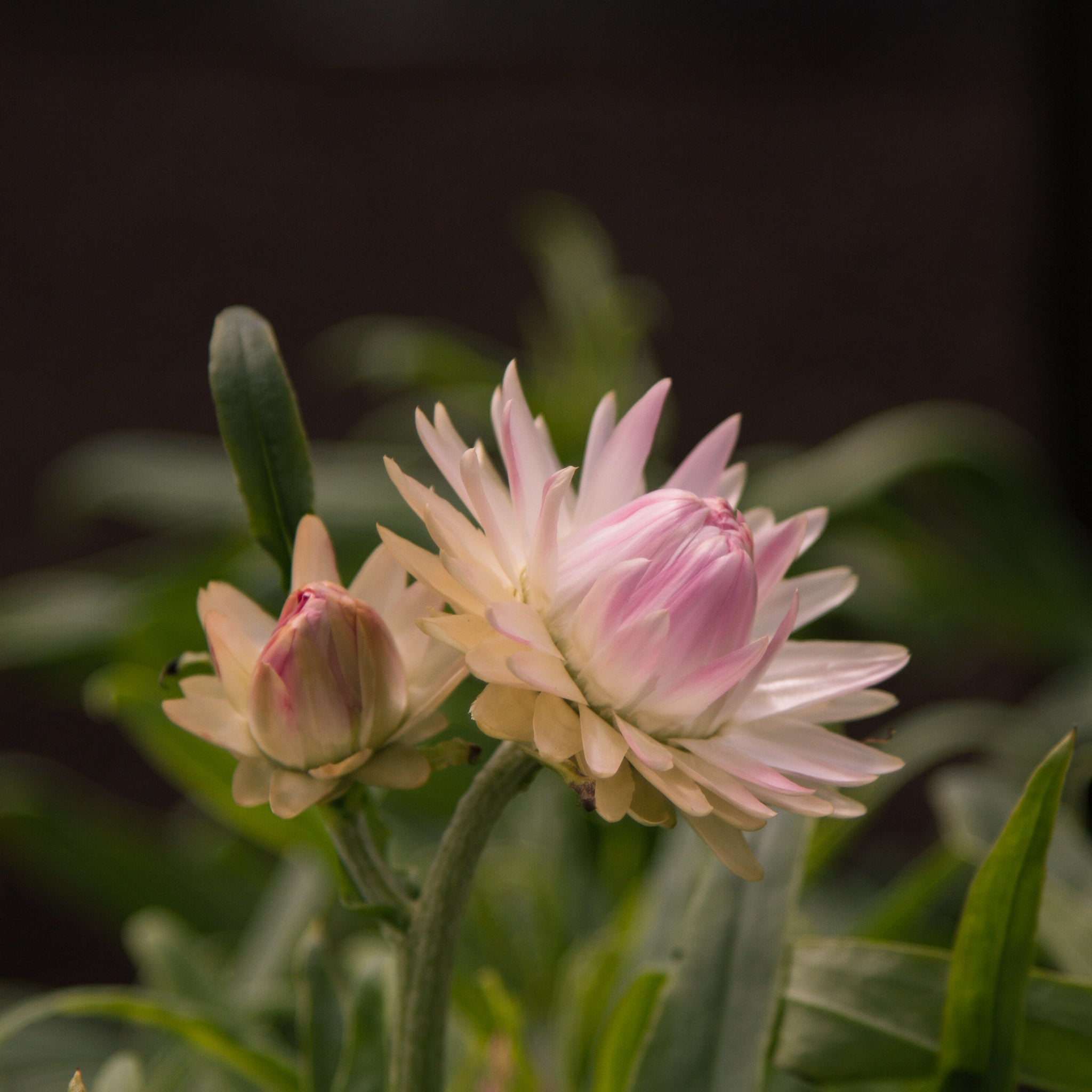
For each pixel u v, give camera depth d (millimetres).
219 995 489
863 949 417
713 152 1452
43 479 1188
